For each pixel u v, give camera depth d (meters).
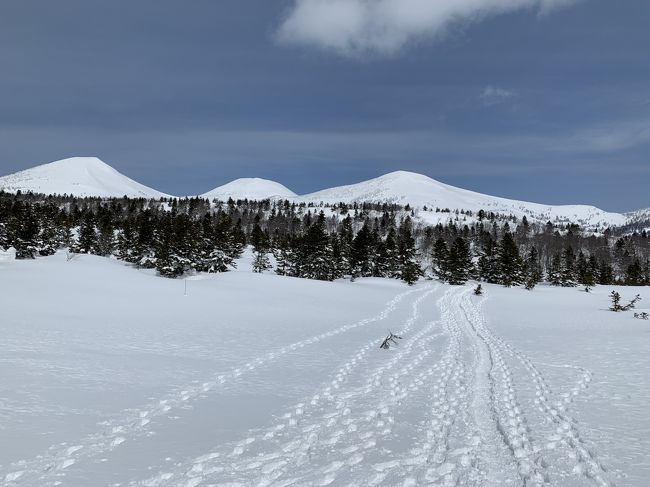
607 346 21.50
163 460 7.37
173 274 71.50
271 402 11.12
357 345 20.75
